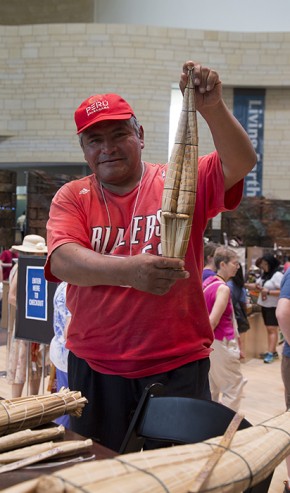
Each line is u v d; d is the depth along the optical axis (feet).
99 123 5.38
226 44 43.96
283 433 3.85
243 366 22.58
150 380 5.73
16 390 14.60
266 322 23.94
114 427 5.90
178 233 4.54
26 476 3.84
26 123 43.50
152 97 43.27
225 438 3.62
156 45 43.19
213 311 12.77
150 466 3.06
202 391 6.07
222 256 13.71
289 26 45.01
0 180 31.89
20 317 12.45
